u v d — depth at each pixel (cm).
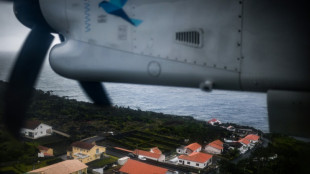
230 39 276
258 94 302
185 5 293
